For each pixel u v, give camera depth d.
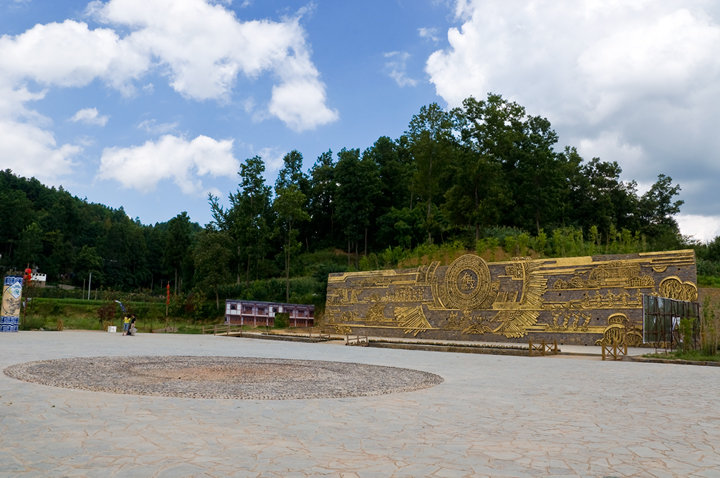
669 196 71.75
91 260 117.12
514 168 56.88
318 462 5.95
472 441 7.11
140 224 197.00
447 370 17.19
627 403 10.49
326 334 43.62
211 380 13.27
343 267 58.41
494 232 55.00
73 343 26.89
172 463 5.77
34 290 53.84
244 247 68.81
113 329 43.69
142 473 5.40
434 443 6.96
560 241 40.78
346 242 85.75
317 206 87.88
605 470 5.81
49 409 8.78
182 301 59.75
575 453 6.53
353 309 43.97
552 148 56.88
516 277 34.19
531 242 43.47
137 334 41.97
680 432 7.82
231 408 9.27
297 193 62.75
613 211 68.00
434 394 11.54
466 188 52.47
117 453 6.14
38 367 15.00
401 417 8.78
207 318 60.16
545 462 6.10
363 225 75.94
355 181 74.38
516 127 55.22
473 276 36.38
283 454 6.26
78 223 138.50
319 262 79.56
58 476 5.27
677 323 27.20
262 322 48.22
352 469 5.69
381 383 13.33
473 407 9.86
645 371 17.30
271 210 77.88
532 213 55.25
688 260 27.73
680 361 20.75
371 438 7.20
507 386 13.05
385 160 87.56
